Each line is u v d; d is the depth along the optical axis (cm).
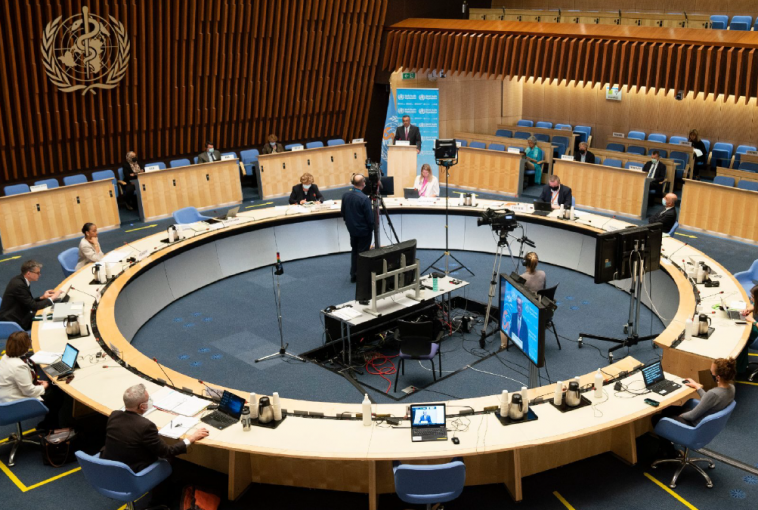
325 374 749
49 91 1214
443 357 787
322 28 1442
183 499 527
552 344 802
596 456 593
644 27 1302
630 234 732
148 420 504
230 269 1015
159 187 1234
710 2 1526
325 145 1572
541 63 1347
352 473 542
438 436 514
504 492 552
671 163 1255
